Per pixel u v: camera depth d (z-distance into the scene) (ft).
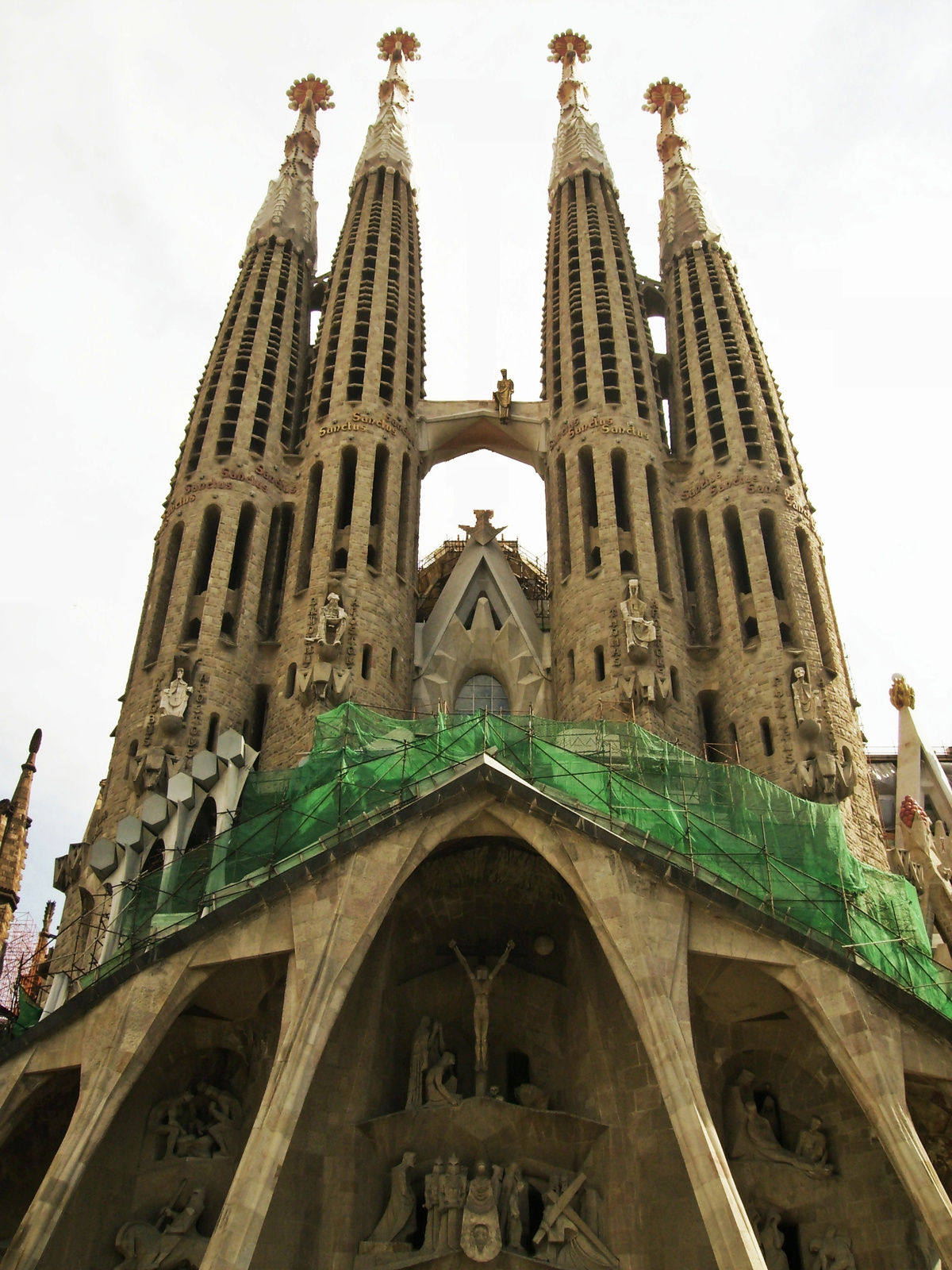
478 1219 101.09
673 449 174.19
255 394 170.09
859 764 134.92
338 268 192.34
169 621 145.18
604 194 205.98
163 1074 110.01
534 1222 106.83
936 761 191.52
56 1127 109.09
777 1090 110.83
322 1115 106.93
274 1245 99.91
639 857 106.22
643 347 179.83
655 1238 102.06
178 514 156.87
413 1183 107.14
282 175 212.84
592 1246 102.27
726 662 144.77
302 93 234.58
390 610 151.12
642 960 101.55
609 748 120.57
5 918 161.27
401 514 164.66
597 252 194.39
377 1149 107.76
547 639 162.40
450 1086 110.01
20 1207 107.96
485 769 108.06
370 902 104.27
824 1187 104.47
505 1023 116.98
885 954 108.27
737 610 147.95
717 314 179.73
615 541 154.92
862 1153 104.53
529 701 154.71
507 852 115.65
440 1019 116.78
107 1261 100.73
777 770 131.75
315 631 143.02
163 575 152.25
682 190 202.69
